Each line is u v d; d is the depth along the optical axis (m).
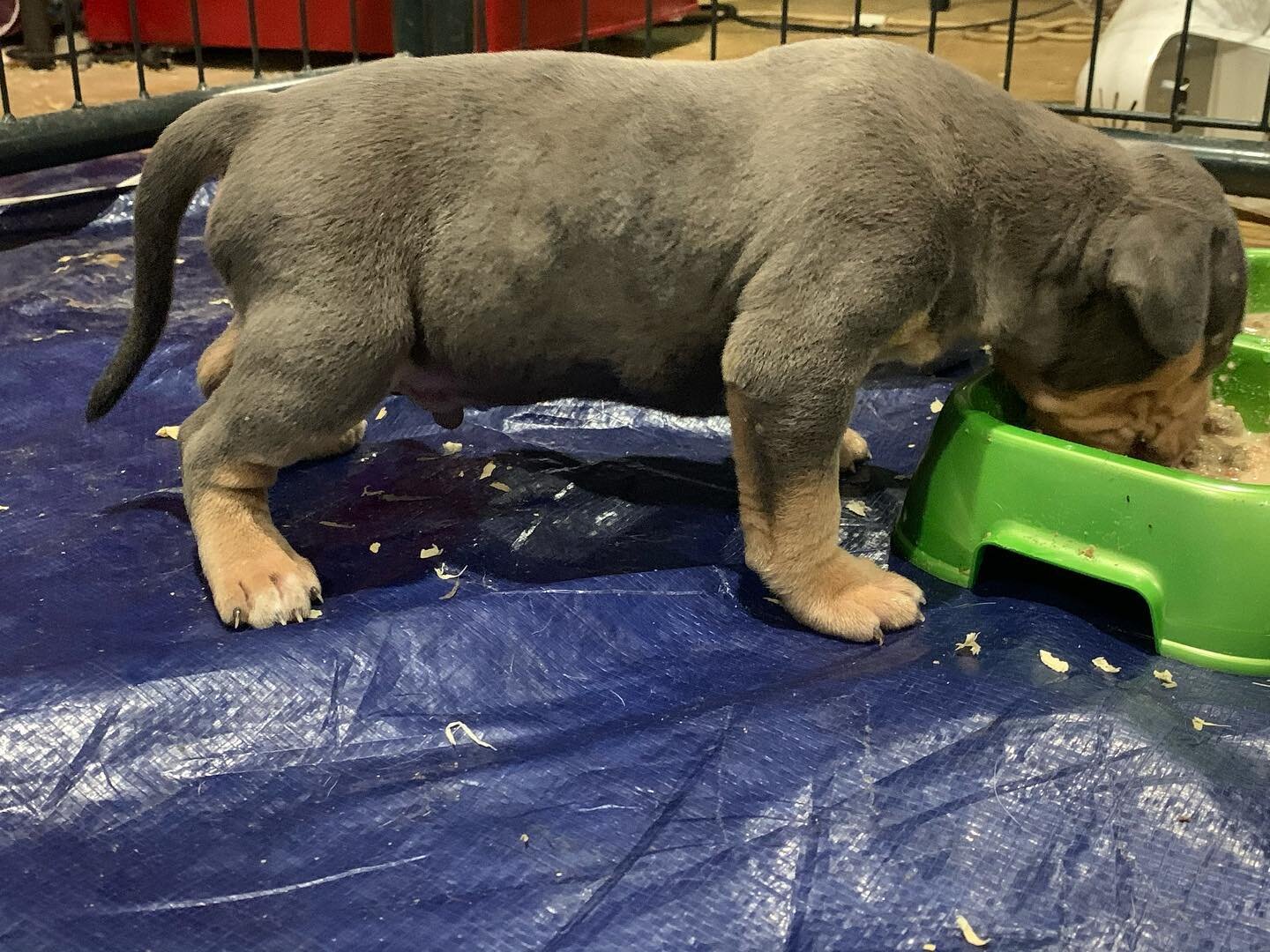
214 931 0.24
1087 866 0.26
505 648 0.33
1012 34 0.62
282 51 1.05
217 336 0.53
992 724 0.30
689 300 0.34
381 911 0.25
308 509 0.40
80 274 0.59
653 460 0.44
